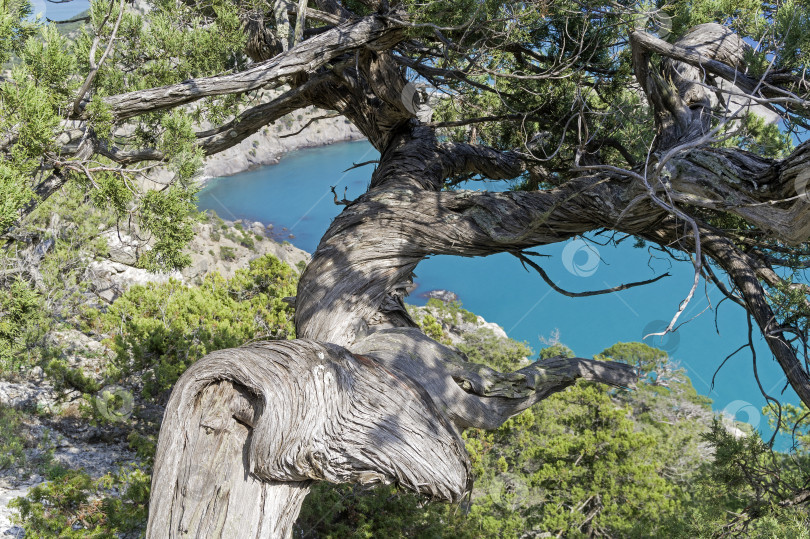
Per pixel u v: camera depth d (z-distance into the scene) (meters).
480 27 5.72
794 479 6.51
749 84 4.94
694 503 13.13
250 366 4.05
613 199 5.38
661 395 22.27
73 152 5.07
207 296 14.41
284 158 43.00
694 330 27.91
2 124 3.98
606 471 16.30
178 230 4.88
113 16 5.69
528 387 5.20
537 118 8.09
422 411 4.49
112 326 13.45
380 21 5.75
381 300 5.80
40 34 4.65
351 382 4.32
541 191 5.96
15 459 10.36
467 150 8.48
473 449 15.14
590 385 19.33
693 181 4.57
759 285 5.05
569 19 6.75
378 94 6.90
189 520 3.73
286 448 3.83
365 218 6.15
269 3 7.37
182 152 4.98
